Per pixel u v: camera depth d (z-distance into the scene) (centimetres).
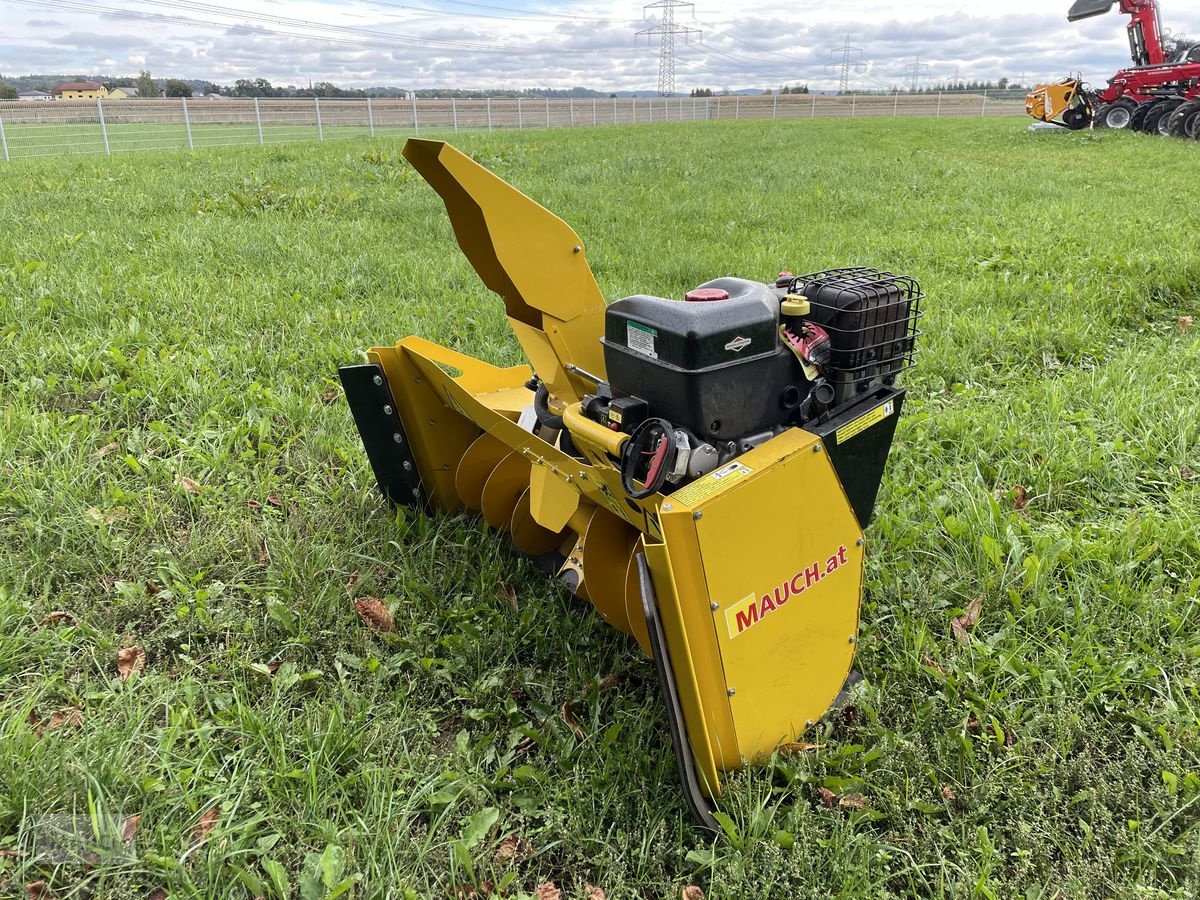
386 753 241
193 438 400
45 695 255
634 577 245
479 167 238
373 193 1042
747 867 205
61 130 2606
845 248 791
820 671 240
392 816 218
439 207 950
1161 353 505
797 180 1273
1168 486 359
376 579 316
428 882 207
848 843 208
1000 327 541
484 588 304
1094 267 658
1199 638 273
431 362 299
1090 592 294
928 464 385
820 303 233
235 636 284
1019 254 721
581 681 267
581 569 305
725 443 228
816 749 236
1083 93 2181
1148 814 223
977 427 406
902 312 242
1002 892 206
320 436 398
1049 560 305
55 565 307
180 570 310
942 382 473
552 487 278
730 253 760
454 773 230
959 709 248
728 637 209
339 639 282
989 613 292
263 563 320
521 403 319
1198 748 235
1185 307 604
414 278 654
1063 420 418
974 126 2781
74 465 360
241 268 662
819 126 2941
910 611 291
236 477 370
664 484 224
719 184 1256
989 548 305
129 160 1481
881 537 328
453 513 358
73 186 1073
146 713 243
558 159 1576
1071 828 223
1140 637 278
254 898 200
